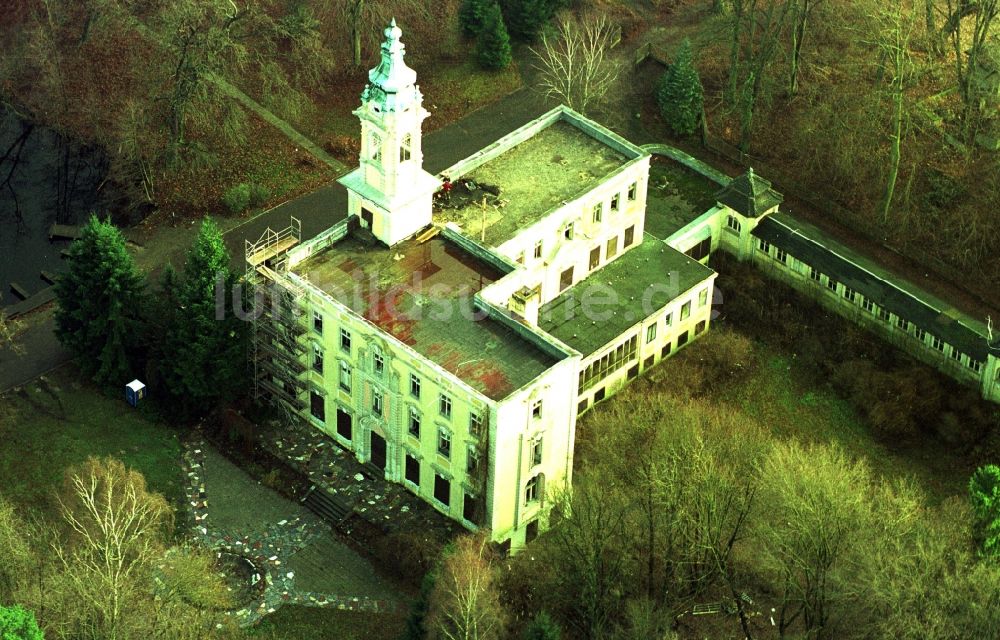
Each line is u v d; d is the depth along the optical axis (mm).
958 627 186625
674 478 199375
